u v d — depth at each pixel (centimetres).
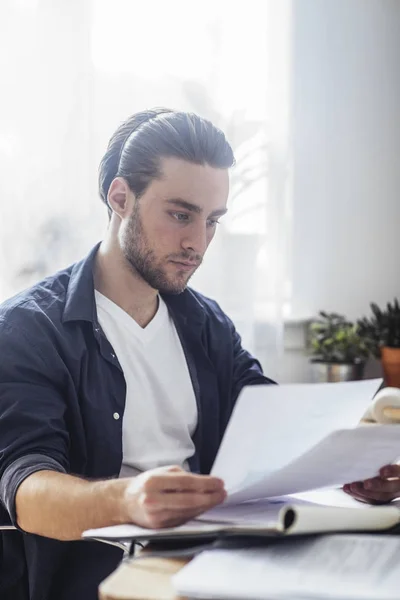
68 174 219
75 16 219
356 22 285
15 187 214
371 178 289
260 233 252
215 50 241
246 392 90
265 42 250
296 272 284
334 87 284
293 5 275
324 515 83
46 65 217
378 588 71
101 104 226
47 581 124
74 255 221
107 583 79
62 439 122
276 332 256
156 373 142
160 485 88
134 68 230
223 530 82
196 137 131
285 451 92
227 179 135
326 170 285
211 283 245
